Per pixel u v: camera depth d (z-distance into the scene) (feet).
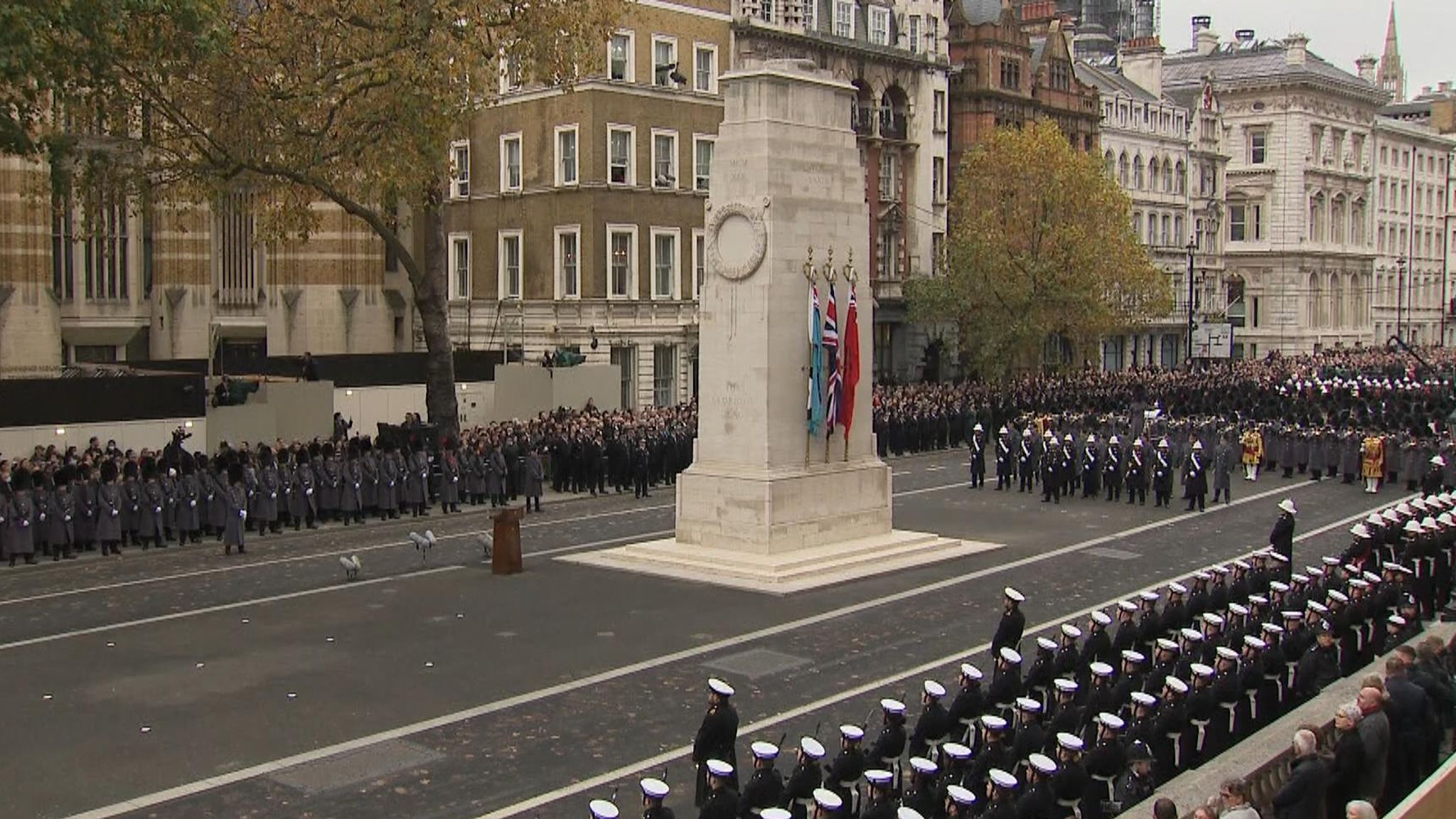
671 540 116.16
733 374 111.75
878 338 264.72
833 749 64.95
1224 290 385.50
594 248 203.31
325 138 139.44
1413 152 481.05
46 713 69.46
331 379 179.22
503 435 154.81
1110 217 232.73
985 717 53.16
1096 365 287.89
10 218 171.63
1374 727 52.47
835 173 115.14
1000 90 282.77
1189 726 58.85
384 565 110.63
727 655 82.79
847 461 117.80
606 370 189.88
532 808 57.26
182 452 128.26
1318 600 80.38
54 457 124.26
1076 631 67.00
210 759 63.00
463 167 226.99
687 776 61.52
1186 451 172.14
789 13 236.84
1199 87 386.11
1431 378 271.69
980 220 229.04
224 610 92.94
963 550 119.14
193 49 121.90
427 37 131.64
